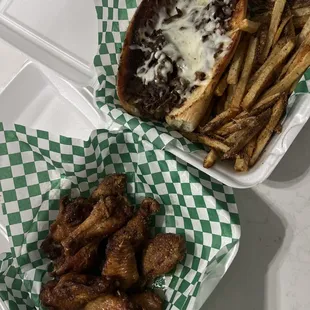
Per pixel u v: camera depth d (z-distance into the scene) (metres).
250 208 0.39
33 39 0.44
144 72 0.38
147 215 0.38
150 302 0.37
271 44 0.37
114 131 0.40
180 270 0.38
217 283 0.36
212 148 0.36
